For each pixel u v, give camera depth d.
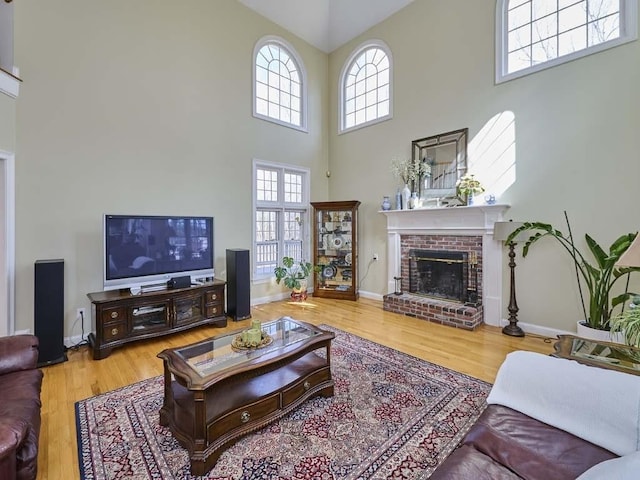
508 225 3.46
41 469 1.62
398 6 4.86
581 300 3.29
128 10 3.64
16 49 2.93
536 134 3.54
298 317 4.31
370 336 3.56
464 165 4.16
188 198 4.18
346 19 5.46
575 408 1.33
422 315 4.21
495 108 3.87
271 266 5.32
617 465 0.79
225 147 4.57
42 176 3.10
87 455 1.72
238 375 1.78
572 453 1.18
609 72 3.07
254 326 2.24
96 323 2.99
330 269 5.70
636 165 2.95
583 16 3.29
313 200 5.85
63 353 2.92
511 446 1.21
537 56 3.61
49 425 1.98
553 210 3.44
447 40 4.33
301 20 5.37
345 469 1.62
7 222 2.88
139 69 3.73
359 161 5.57
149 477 1.58
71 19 3.25
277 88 5.34
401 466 1.64
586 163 3.22
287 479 1.56
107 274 3.18
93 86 3.40
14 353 1.82
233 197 4.67
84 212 3.36
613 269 2.91
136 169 3.72
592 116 3.18
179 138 4.09
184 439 1.71
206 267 4.02
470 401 2.23
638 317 1.99
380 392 2.36
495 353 3.07
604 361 1.63
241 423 1.80
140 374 2.69
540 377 1.46
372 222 5.41
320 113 5.96
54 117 3.16
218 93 4.48
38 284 2.79
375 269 5.39
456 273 4.32
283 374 2.19
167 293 3.43
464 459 1.14
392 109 5.02
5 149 2.84
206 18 4.34
